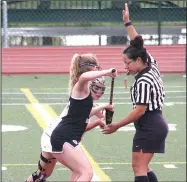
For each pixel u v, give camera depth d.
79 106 13.98
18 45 44.56
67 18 45.94
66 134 13.95
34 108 28.55
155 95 14.40
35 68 41.16
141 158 14.67
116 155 20.14
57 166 18.61
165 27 45.75
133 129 24.02
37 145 21.42
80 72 14.09
